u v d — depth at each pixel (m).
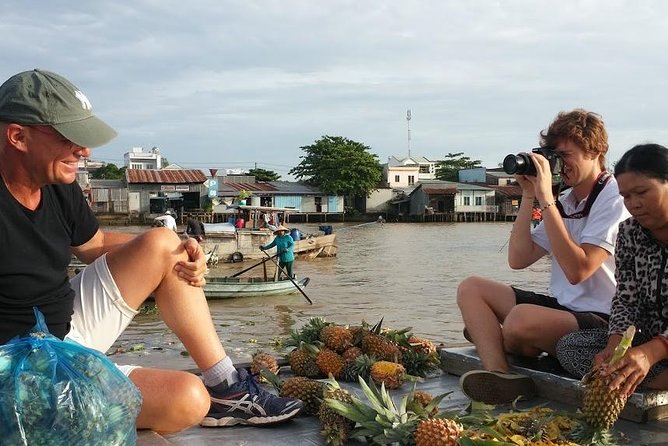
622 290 2.97
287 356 4.14
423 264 25.41
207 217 45.16
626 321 2.89
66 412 1.88
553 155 3.29
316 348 3.89
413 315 14.02
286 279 17.61
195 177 49.41
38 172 2.28
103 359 2.07
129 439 2.09
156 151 82.69
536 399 3.22
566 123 3.33
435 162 84.94
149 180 48.38
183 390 2.47
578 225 3.50
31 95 2.21
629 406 2.86
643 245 2.91
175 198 48.72
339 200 60.56
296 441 2.69
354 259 27.56
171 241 2.72
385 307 15.13
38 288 2.30
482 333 3.42
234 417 2.82
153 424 2.49
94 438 1.93
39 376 1.91
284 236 17.78
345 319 13.50
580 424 2.58
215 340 2.84
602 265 3.34
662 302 2.88
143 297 2.71
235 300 15.93
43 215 2.39
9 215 2.24
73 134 2.23
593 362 2.84
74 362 1.99
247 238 25.75
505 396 3.10
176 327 2.78
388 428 2.53
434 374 3.94
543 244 3.66
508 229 51.47
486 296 3.57
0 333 2.23
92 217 2.82
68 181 2.36
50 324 2.37
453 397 3.38
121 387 2.05
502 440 2.35
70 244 2.66
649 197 2.66
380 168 64.88
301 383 3.07
